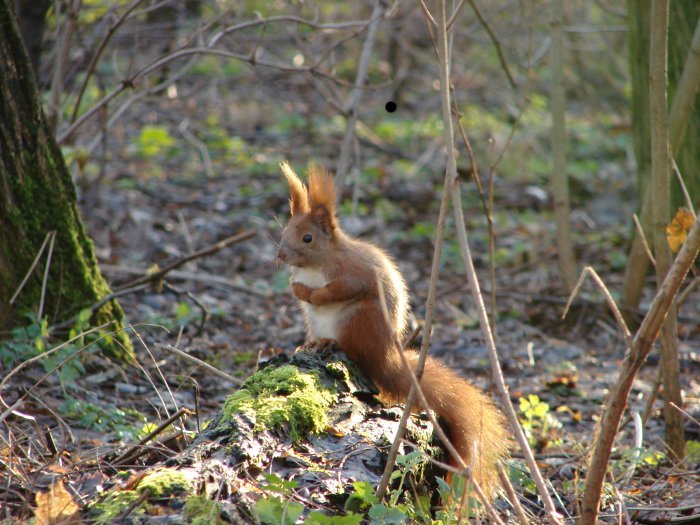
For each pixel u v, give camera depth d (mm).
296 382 5910
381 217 18578
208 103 25547
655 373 11344
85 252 9375
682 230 7066
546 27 23453
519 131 24328
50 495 4660
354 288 6691
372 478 5363
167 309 12375
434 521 5406
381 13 11484
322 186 7023
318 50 22062
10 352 8102
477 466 6195
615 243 17000
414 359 6723
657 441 8734
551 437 8641
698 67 8281
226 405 5660
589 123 26688
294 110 25594
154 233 16578
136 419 7969
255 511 4527
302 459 5262
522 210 20000
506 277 15523
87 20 17469
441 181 21453
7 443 5992
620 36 24531
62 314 8867
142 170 20859
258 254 16094
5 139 8500
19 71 8617
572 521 6414
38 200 8789
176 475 4664
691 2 11227
